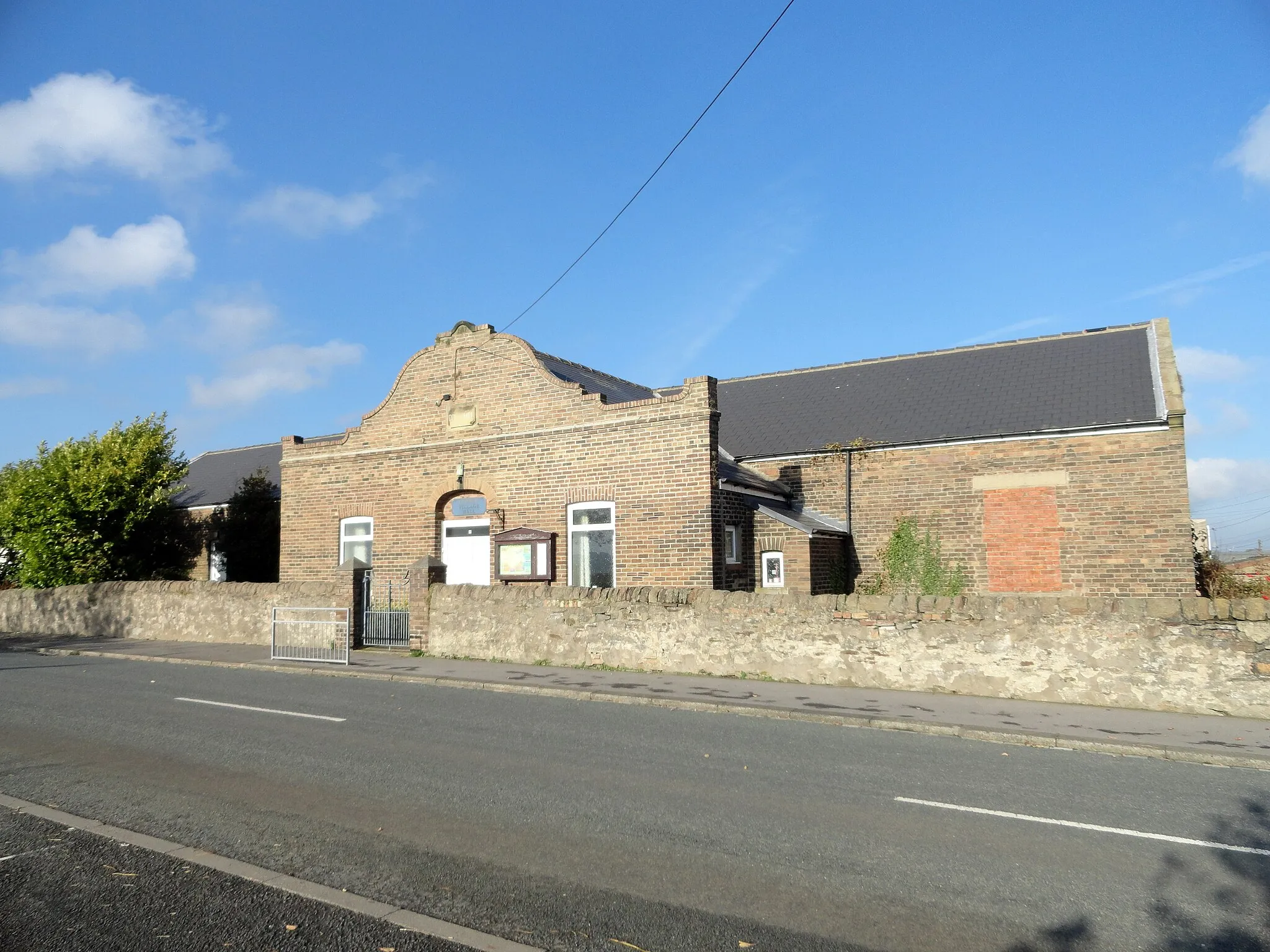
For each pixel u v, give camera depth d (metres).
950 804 7.19
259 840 6.28
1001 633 12.04
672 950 4.53
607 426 18.97
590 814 6.90
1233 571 21.44
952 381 24.11
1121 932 4.76
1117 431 19.09
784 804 7.19
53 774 8.19
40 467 26.12
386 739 9.78
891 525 21.58
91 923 4.84
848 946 4.58
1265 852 6.04
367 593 18.39
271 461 36.03
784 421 24.83
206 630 20.55
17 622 24.25
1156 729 9.95
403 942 4.62
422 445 21.58
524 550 19.50
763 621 13.65
